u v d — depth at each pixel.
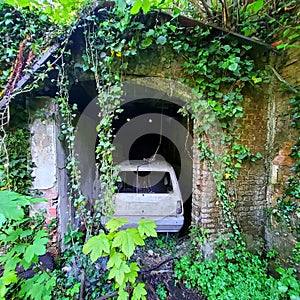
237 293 2.21
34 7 2.28
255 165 2.95
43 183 2.57
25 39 2.29
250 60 2.65
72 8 2.23
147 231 1.34
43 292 1.34
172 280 2.53
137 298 1.40
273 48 2.63
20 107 2.47
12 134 2.44
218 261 2.66
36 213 2.54
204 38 2.56
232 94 2.68
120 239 1.30
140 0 1.73
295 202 2.51
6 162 2.37
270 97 2.90
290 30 2.53
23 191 2.49
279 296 2.09
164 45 2.59
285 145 2.67
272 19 2.59
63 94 2.52
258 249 2.87
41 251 1.19
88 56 2.40
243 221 2.93
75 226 3.32
